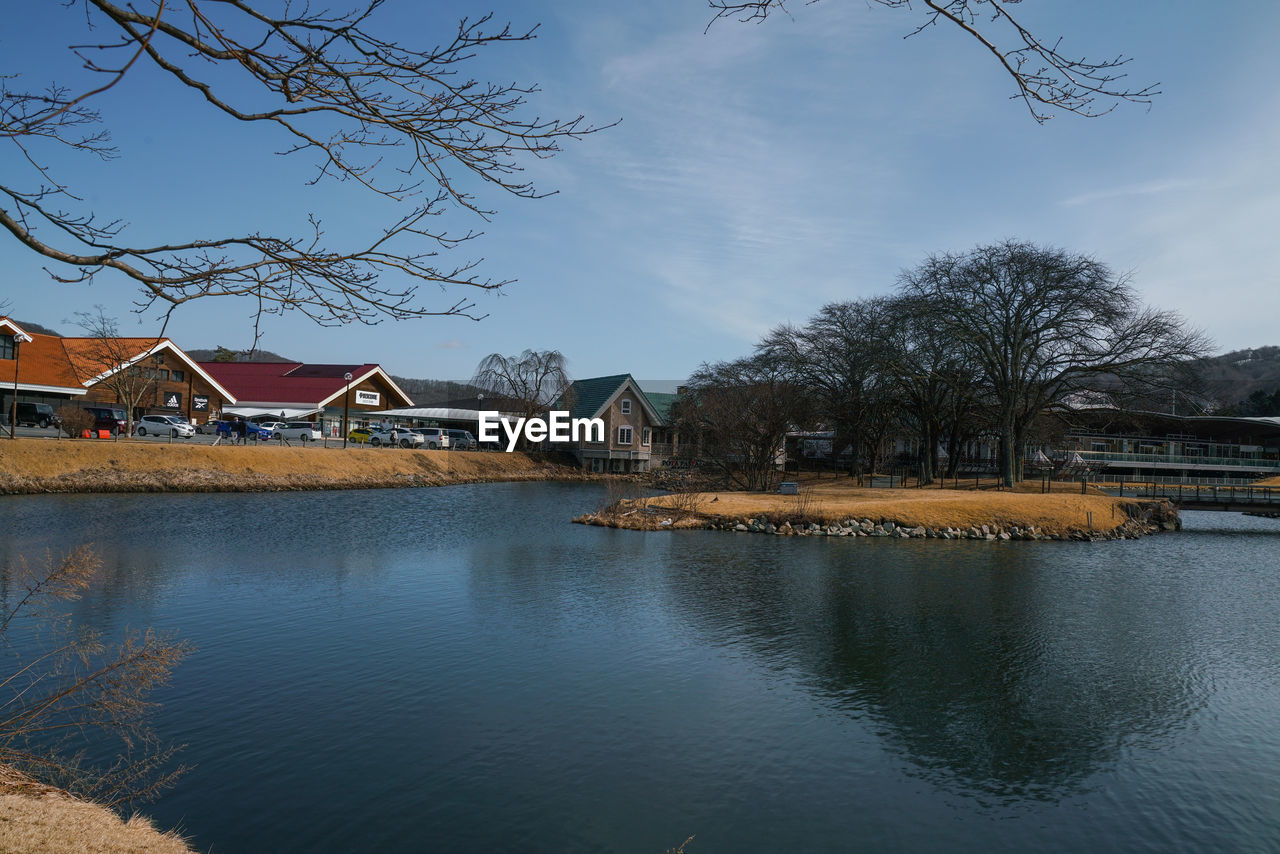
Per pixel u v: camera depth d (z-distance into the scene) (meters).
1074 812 10.51
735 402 57.09
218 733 11.96
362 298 5.68
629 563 28.16
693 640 17.97
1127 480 71.00
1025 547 37.12
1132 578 28.53
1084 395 57.34
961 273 54.19
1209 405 54.50
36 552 25.36
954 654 17.48
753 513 41.38
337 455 60.12
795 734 12.78
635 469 81.06
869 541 37.34
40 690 12.70
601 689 14.52
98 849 6.32
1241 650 18.38
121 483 45.31
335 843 9.05
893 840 9.65
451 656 16.19
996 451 84.50
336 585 22.73
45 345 62.47
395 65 5.38
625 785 10.81
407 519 39.50
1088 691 15.27
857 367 59.88
